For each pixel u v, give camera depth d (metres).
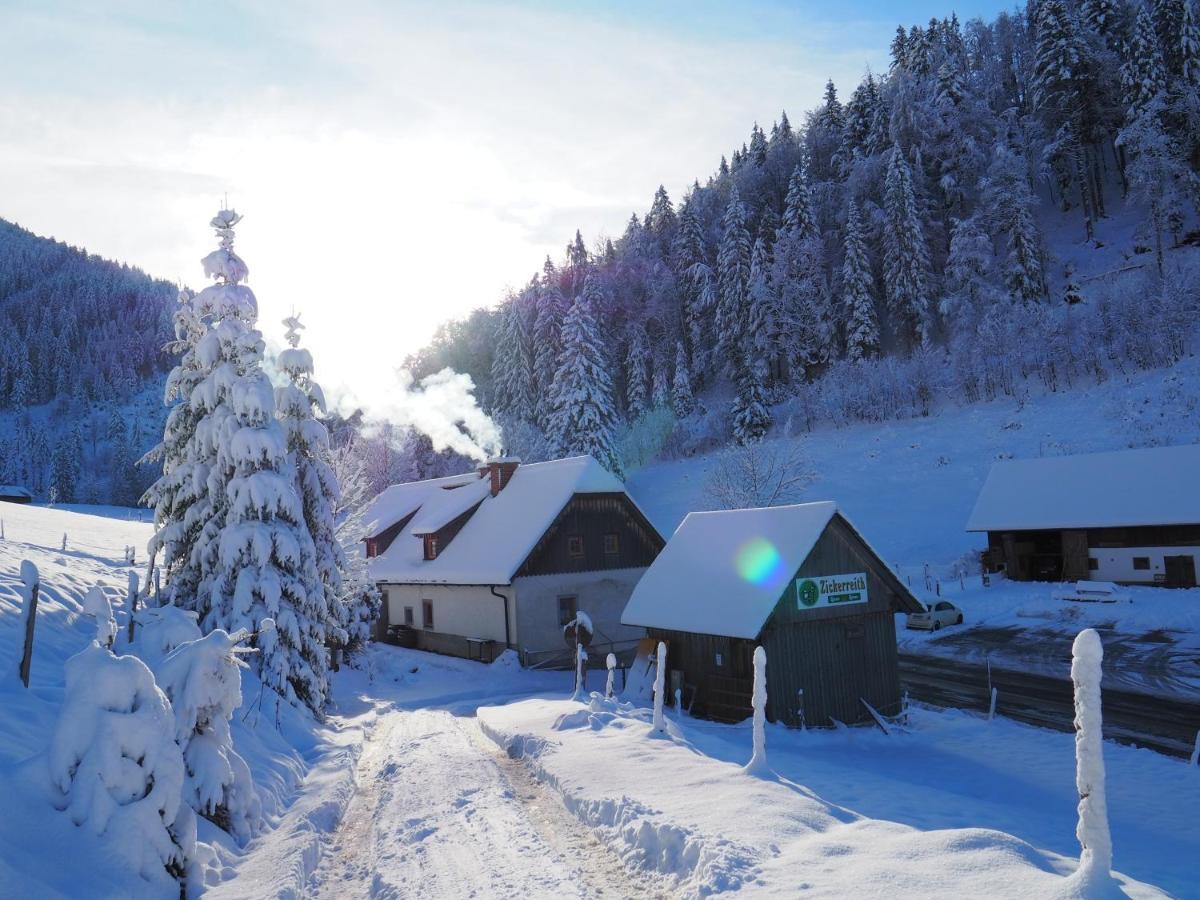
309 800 12.31
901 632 36.69
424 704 25.70
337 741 17.66
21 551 23.30
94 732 7.84
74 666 8.16
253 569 19.38
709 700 22.73
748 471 52.31
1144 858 11.58
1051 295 77.44
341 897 8.65
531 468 37.69
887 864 7.27
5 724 9.20
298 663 19.70
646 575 25.95
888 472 63.00
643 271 100.50
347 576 27.05
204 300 20.34
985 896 6.37
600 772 12.13
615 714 17.56
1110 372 64.62
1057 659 28.42
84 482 159.38
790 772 14.48
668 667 24.28
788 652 21.30
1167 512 38.62
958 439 64.31
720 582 22.94
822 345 83.56
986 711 22.61
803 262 86.19
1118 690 23.55
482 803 11.60
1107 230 85.62
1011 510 44.31
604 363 70.94
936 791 14.24
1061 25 91.44
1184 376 58.97
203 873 8.45
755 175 109.62
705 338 92.56
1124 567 40.16
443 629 36.44
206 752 9.87
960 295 76.44
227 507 20.41
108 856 7.33
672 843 8.51
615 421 69.50
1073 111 89.56
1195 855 11.83
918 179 87.31
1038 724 20.84
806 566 21.73
